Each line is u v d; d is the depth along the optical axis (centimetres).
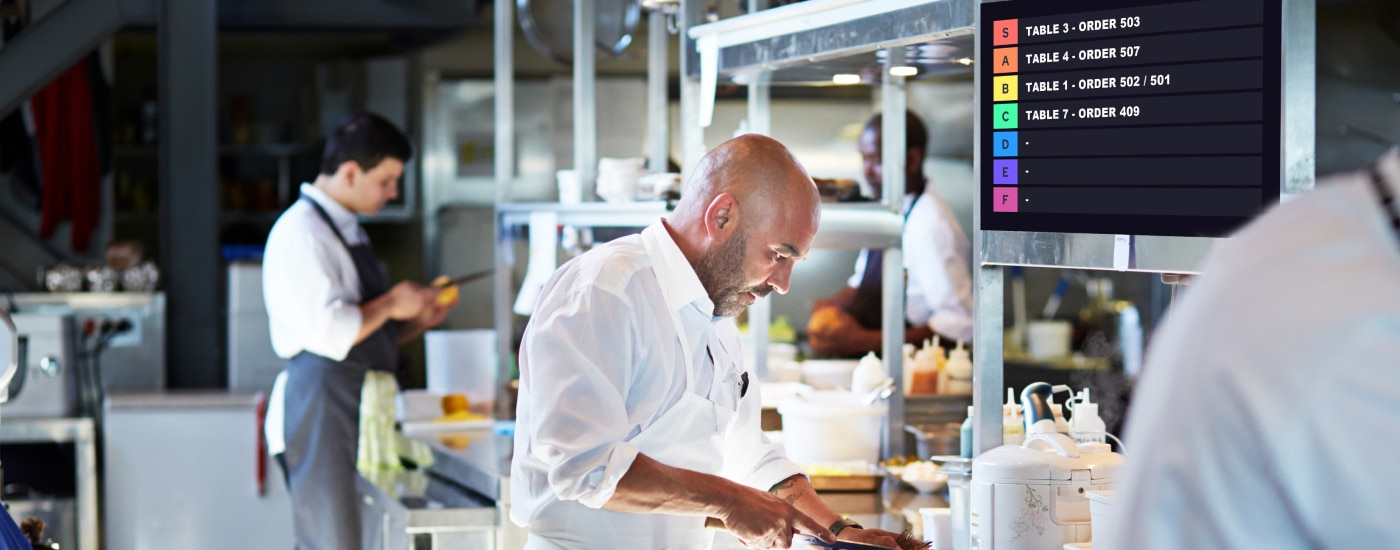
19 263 560
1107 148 187
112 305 493
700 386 217
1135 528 91
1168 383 91
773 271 211
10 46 490
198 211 511
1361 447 83
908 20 222
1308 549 86
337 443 384
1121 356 592
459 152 591
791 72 279
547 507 215
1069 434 228
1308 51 167
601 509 213
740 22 268
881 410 297
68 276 498
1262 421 85
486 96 591
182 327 511
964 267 412
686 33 297
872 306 383
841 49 241
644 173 379
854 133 528
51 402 463
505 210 424
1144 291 617
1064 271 616
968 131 555
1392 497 82
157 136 612
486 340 443
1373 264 86
